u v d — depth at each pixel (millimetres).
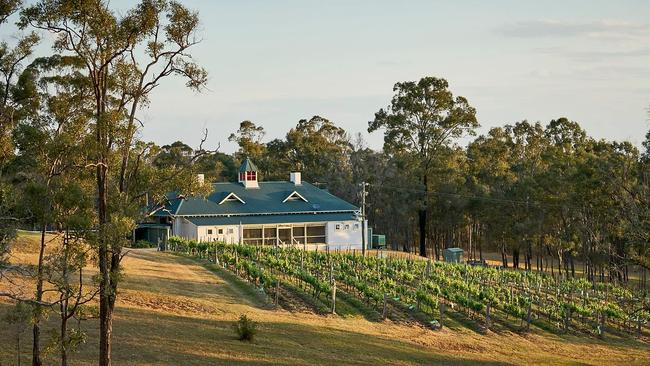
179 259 52594
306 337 30781
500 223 79000
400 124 81062
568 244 66500
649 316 45094
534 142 94438
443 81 79812
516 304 45000
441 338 36250
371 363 27766
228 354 25312
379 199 98938
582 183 62500
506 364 32094
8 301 25672
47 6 18188
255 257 53281
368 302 41531
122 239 17812
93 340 24141
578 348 38406
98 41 18812
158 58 19766
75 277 33594
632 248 33750
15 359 20312
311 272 49875
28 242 40281
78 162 18422
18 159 19141
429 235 93250
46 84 20500
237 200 71188
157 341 25531
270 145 113250
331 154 108750
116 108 19734
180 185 20062
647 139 47094
